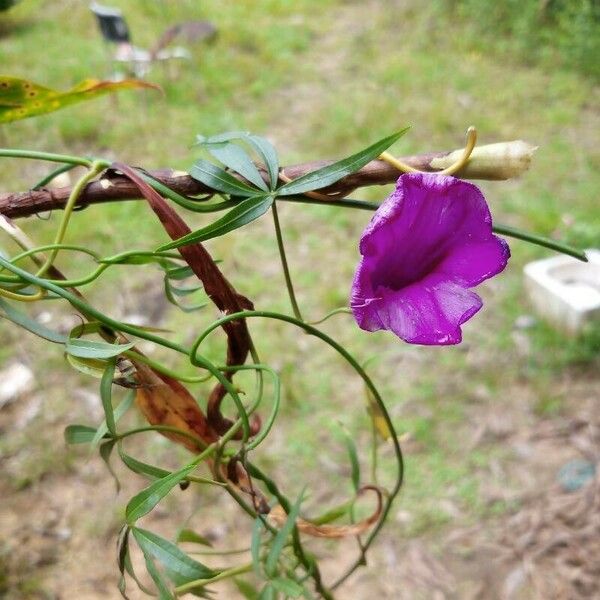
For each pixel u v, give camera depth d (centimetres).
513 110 145
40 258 25
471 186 19
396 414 83
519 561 69
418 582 67
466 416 83
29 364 90
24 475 77
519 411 83
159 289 101
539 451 79
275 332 94
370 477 76
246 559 69
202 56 166
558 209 115
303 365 89
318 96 154
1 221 23
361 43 177
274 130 141
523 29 164
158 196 22
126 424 82
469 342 92
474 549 70
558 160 128
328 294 98
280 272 104
